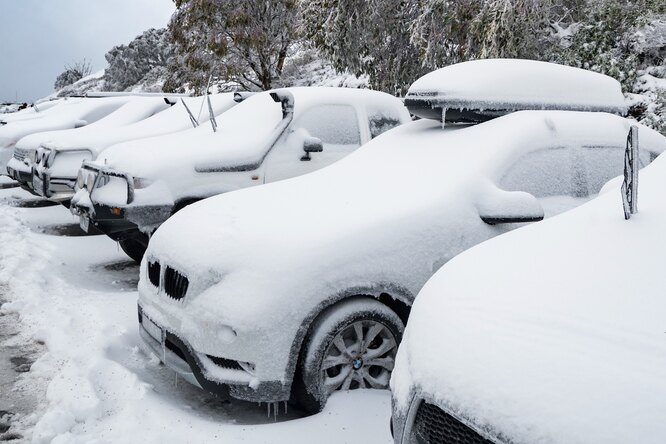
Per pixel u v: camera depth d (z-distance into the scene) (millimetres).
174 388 3709
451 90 4410
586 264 2113
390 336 3352
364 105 6746
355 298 3262
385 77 12531
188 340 3174
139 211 5410
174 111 9695
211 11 18406
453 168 3836
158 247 3764
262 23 19078
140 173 5551
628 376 1587
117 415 3293
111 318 4824
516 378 1749
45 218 9297
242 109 7176
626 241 2182
